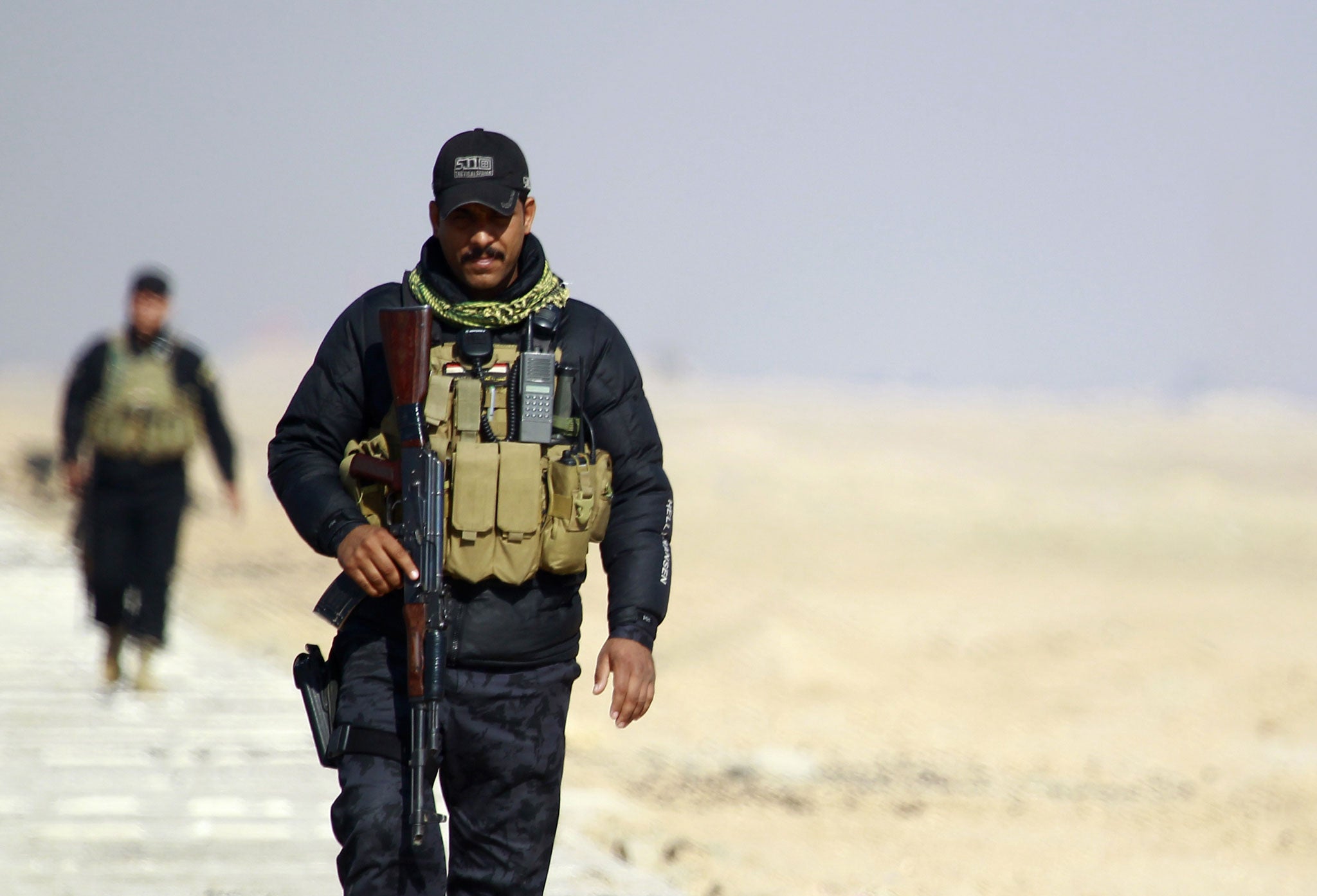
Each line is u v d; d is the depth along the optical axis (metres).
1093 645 63.47
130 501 38.78
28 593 57.72
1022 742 44.75
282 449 15.08
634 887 22.78
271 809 27.73
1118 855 31.86
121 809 27.61
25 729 34.53
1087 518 126.69
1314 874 30.56
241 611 62.25
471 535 14.41
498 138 14.73
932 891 28.03
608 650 14.70
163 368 38.59
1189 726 47.75
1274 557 110.81
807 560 98.81
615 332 15.33
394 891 14.23
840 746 43.66
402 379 14.54
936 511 129.75
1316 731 47.06
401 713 14.57
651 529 15.08
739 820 33.66
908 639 64.62
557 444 14.82
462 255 14.70
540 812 14.98
